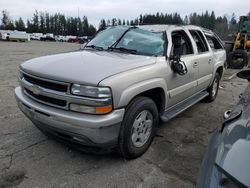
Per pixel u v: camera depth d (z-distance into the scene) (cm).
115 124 289
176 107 441
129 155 327
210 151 189
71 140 300
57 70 301
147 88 327
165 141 397
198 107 584
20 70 354
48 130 315
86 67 305
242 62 1218
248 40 1287
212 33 615
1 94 621
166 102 387
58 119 288
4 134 399
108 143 292
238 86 836
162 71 361
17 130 414
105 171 312
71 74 288
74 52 403
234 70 1216
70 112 286
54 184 285
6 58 1487
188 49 467
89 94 273
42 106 307
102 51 406
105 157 342
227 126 202
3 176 295
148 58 361
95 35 494
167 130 441
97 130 276
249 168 139
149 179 299
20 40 4962
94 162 330
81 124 276
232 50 1292
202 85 531
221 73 645
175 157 350
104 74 287
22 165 318
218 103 623
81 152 351
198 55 484
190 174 312
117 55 372
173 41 429
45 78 299
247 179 135
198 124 478
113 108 284
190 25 513
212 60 557
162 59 373
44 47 2938
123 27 464
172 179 301
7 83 749
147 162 334
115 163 329
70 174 304
